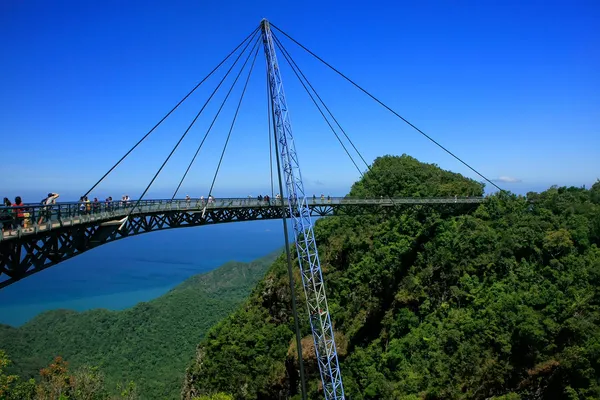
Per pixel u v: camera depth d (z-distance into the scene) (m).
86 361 151.62
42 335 176.88
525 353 54.12
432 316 68.12
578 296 55.69
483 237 71.94
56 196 36.50
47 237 35.09
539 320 54.56
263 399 83.00
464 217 80.62
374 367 68.88
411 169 108.25
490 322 58.25
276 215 72.12
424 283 73.56
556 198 77.50
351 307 79.94
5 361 56.94
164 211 55.16
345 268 88.62
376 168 113.69
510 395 51.00
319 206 75.19
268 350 87.44
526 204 80.38
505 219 76.56
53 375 62.84
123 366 146.50
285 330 87.44
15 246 30.83
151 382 130.88
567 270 61.47
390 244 82.38
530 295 59.03
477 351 56.72
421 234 80.50
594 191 79.75
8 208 29.00
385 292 78.81
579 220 68.75
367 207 82.50
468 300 65.38
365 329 77.50
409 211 85.19
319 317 65.38
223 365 87.75
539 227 69.81
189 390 93.31
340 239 93.69
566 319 52.84
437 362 59.19
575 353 49.22
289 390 80.19
